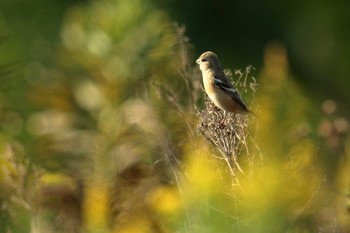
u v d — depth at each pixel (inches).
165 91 601.0
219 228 466.3
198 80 556.4
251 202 459.5
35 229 581.6
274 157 511.2
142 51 734.5
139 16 763.4
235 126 480.4
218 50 1111.0
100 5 788.6
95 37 764.0
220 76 527.2
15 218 595.2
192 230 470.3
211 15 1109.1
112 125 703.1
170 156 538.6
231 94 516.4
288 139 547.5
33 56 898.7
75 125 732.0
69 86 754.8
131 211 615.2
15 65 801.6
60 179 671.8
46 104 761.0
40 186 593.3
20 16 1040.2
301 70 1138.7
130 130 679.1
